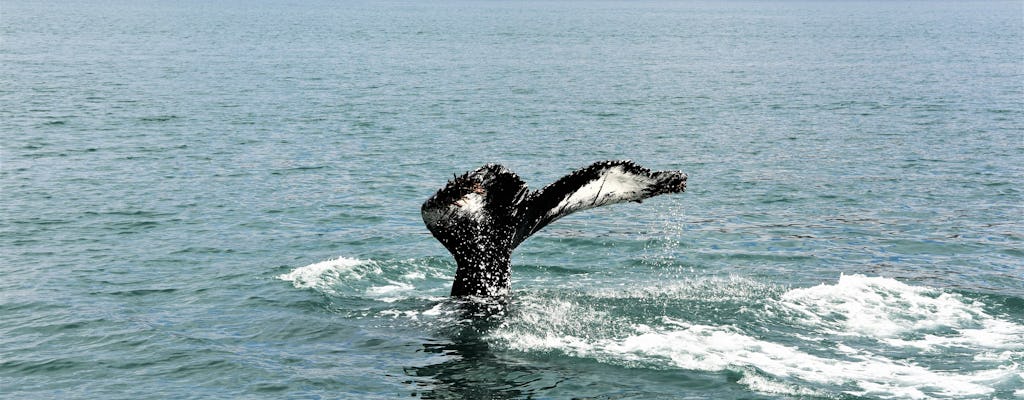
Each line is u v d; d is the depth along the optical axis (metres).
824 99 102.88
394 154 63.56
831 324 25.41
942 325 25.36
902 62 159.25
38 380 23.00
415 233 40.03
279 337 25.48
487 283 27.58
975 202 47.62
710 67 151.75
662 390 21.48
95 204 45.59
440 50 186.25
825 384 21.62
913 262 35.06
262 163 58.94
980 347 23.80
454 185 26.58
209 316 27.55
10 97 92.38
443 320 25.88
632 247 36.72
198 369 23.53
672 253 35.88
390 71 137.00
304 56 164.62
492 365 22.94
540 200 27.22
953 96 104.56
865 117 86.44
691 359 23.03
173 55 159.88
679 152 66.12
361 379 22.53
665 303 27.12
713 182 53.44
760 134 75.69
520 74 135.50
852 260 35.34
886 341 24.19
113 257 35.31
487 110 90.56
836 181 53.88
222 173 55.06
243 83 114.62
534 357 23.28
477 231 27.22
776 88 116.38
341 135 72.50
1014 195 49.56
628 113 89.94
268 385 22.48
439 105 94.25
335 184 52.22
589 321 25.55
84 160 58.59
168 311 28.19
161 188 50.03
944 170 57.41
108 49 169.25
